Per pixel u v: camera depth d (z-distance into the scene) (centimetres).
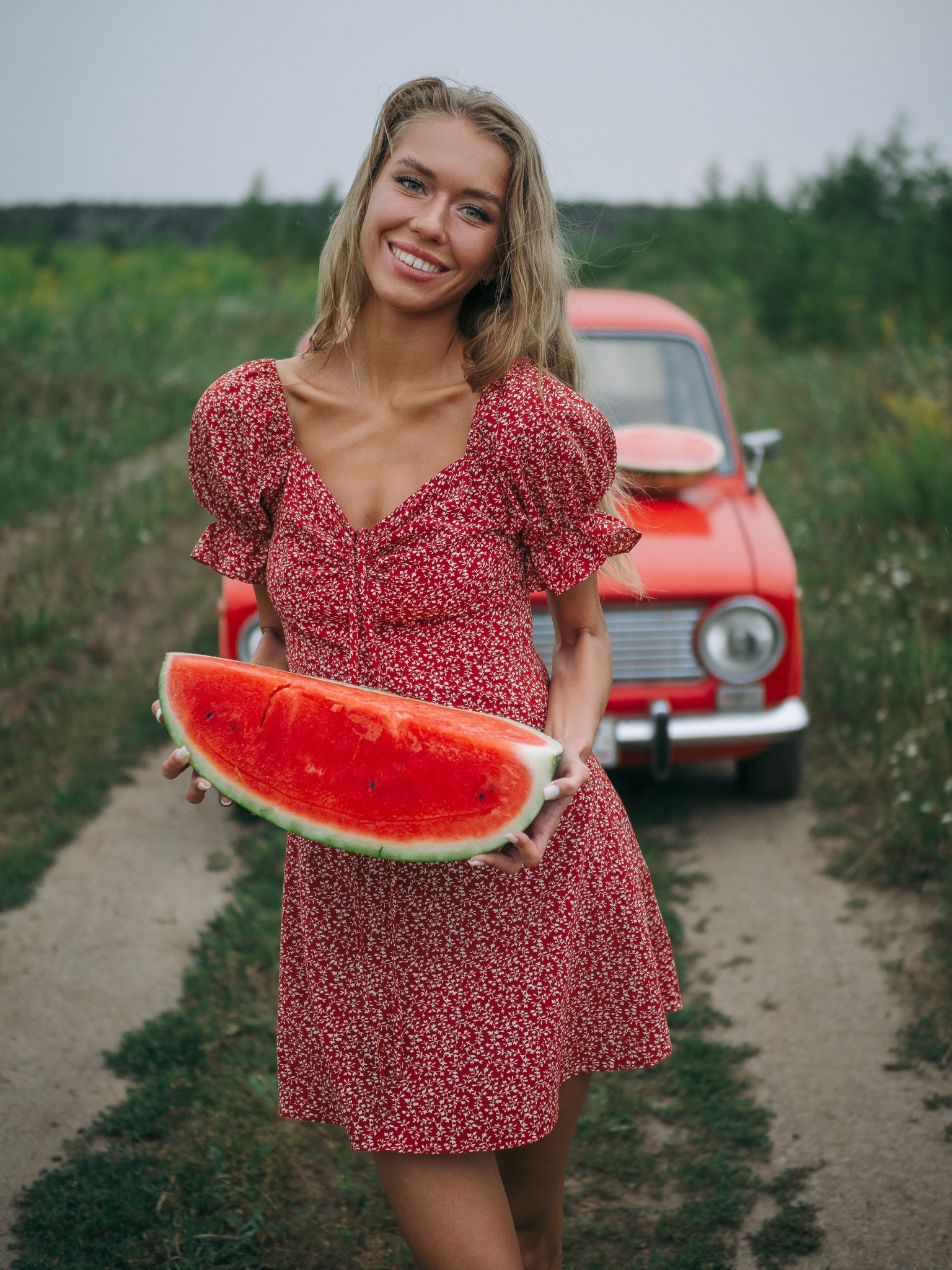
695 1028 330
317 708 162
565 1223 256
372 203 172
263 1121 287
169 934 384
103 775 503
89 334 1617
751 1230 253
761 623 422
